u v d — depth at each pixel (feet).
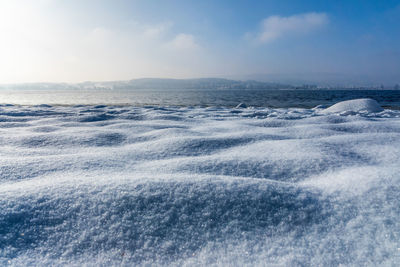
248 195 4.33
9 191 4.18
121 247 3.27
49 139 10.25
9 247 3.10
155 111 23.62
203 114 22.58
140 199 4.12
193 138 9.87
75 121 16.92
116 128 13.64
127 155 7.88
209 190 4.43
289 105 58.49
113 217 3.73
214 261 3.08
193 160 6.94
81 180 4.80
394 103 54.29
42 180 5.16
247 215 3.91
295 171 6.31
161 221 3.72
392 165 6.75
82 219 3.66
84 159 6.88
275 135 11.06
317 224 3.74
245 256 3.15
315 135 11.32
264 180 5.02
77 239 3.34
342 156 7.54
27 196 4.04
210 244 3.38
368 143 9.03
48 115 20.08
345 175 5.41
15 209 3.69
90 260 3.05
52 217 3.65
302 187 4.86
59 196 4.11
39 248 3.16
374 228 3.51
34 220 3.56
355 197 4.28
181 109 28.25
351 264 2.95
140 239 3.40
